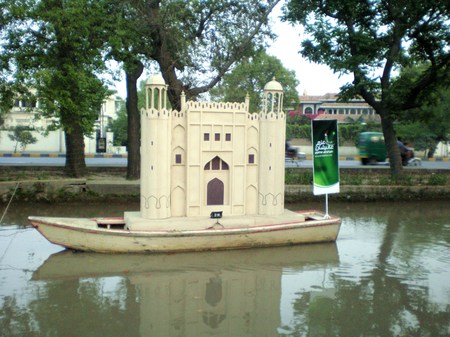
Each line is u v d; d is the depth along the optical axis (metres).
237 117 13.71
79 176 23.86
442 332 8.50
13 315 8.88
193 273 11.52
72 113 20.88
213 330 8.47
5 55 20.09
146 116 12.91
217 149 13.52
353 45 24.22
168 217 13.23
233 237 13.06
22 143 47.09
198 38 24.75
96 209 19.94
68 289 10.31
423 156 49.41
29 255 12.66
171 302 9.75
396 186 23.64
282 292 10.46
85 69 20.88
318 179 14.48
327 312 9.38
